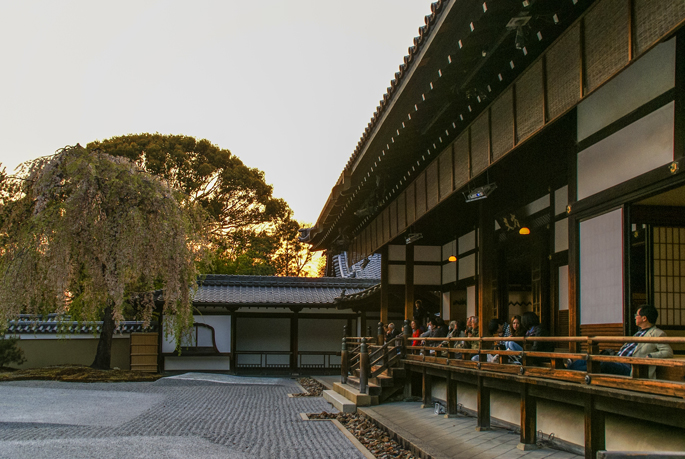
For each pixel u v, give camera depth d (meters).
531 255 10.54
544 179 9.79
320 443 8.16
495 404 8.80
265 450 7.53
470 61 6.95
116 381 17.61
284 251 49.22
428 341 11.79
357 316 24.03
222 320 22.83
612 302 6.40
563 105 5.74
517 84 6.88
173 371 21.95
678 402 4.09
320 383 18.91
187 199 18.91
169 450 7.04
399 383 12.26
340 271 35.97
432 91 7.71
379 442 8.24
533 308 10.35
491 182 9.72
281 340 23.45
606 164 6.57
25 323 21.86
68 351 22.41
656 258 6.30
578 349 6.96
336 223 18.25
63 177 16.84
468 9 5.85
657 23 4.27
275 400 14.22
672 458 3.09
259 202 39.34
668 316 6.28
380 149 10.41
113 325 20.55
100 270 16.59
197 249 18.23
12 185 16.59
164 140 35.88
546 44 6.33
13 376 17.19
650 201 6.16
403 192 12.67
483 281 10.02
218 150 37.47
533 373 6.43
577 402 5.60
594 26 5.18
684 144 5.24
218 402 13.48
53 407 11.01
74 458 6.35
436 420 9.28
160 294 21.31
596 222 6.77
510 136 7.05
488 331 9.88
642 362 4.59
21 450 6.68
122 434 8.45
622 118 6.29
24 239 15.91
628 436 5.54
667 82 5.55
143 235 16.47
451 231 14.67
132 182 17.03
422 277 15.66
